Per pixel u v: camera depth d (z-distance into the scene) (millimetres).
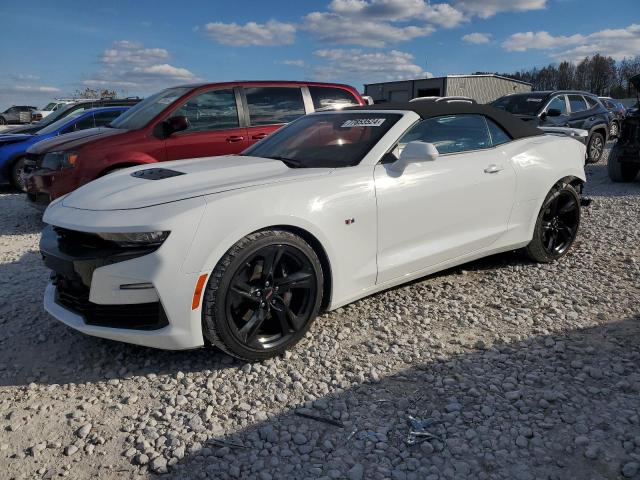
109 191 3250
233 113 6957
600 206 7516
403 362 3137
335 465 2283
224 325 2926
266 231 3043
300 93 7453
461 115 4207
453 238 3996
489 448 2363
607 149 15820
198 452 2383
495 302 3988
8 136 9555
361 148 3707
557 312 3766
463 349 3275
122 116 7277
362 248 3453
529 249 4688
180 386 2914
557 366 3041
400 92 34281
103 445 2451
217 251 2848
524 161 4410
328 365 3092
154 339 2855
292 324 3197
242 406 2705
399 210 3588
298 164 3725
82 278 2898
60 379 3033
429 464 2275
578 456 2299
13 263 5203
